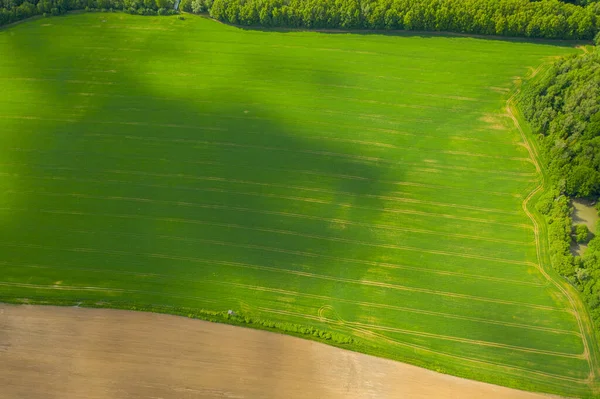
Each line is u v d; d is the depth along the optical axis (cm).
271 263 7100
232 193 7900
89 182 8088
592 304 6400
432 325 6506
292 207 7712
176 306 6675
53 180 8119
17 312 6631
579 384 5991
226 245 7306
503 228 7369
